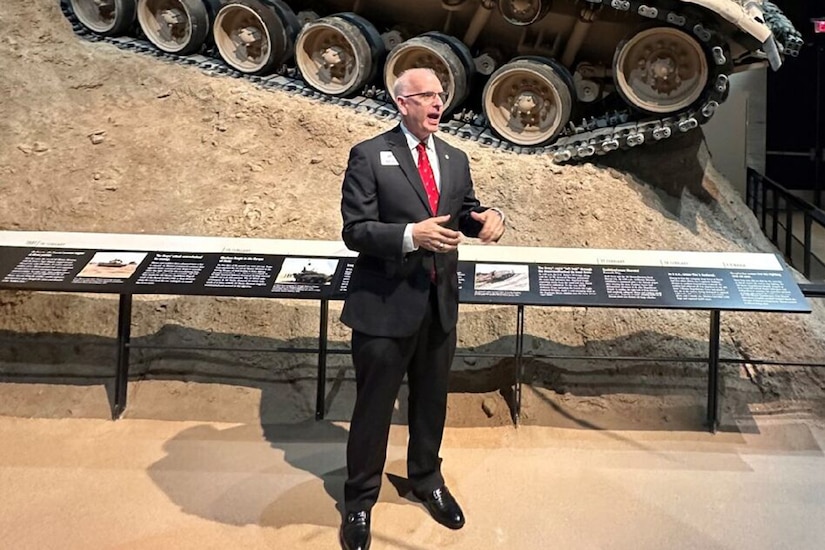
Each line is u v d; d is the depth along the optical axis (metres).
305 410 4.94
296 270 4.62
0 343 5.27
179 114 7.32
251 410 4.93
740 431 4.76
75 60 7.97
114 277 4.57
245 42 7.81
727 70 6.54
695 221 6.85
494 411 4.89
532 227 6.27
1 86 7.49
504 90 7.21
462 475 4.21
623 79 6.73
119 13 8.28
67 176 6.52
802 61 9.97
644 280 4.54
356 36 7.39
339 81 7.74
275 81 7.89
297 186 6.52
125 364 4.86
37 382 5.10
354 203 3.32
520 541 3.59
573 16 6.96
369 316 3.38
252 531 3.64
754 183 9.31
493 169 6.72
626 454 4.48
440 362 3.63
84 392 5.04
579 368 5.14
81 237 4.93
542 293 4.47
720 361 4.73
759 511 3.86
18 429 4.70
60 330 5.34
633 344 5.26
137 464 4.28
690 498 3.98
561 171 6.79
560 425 4.82
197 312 5.38
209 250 4.80
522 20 6.86
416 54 7.36
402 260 3.22
